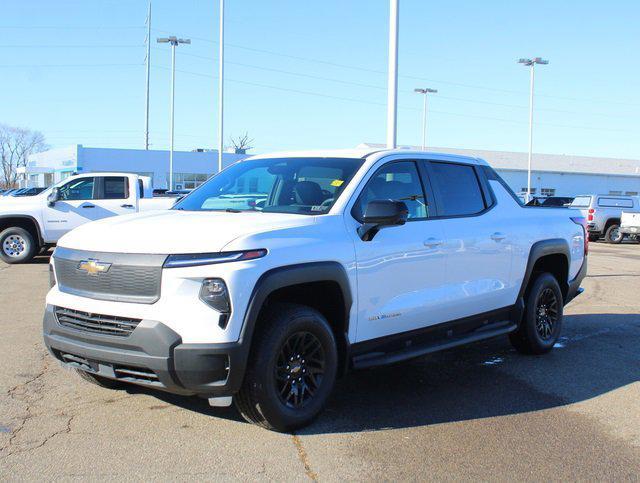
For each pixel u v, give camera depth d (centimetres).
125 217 487
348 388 547
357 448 414
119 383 514
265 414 413
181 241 400
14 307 859
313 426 451
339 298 454
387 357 492
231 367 385
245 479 366
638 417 487
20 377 546
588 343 733
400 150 547
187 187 5478
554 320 688
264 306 424
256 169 551
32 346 650
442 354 674
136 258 399
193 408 476
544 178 5906
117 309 398
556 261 703
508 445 427
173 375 384
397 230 498
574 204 2611
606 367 628
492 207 612
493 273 591
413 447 419
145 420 451
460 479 375
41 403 483
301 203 487
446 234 539
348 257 452
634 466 399
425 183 550
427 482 370
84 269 418
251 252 397
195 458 391
